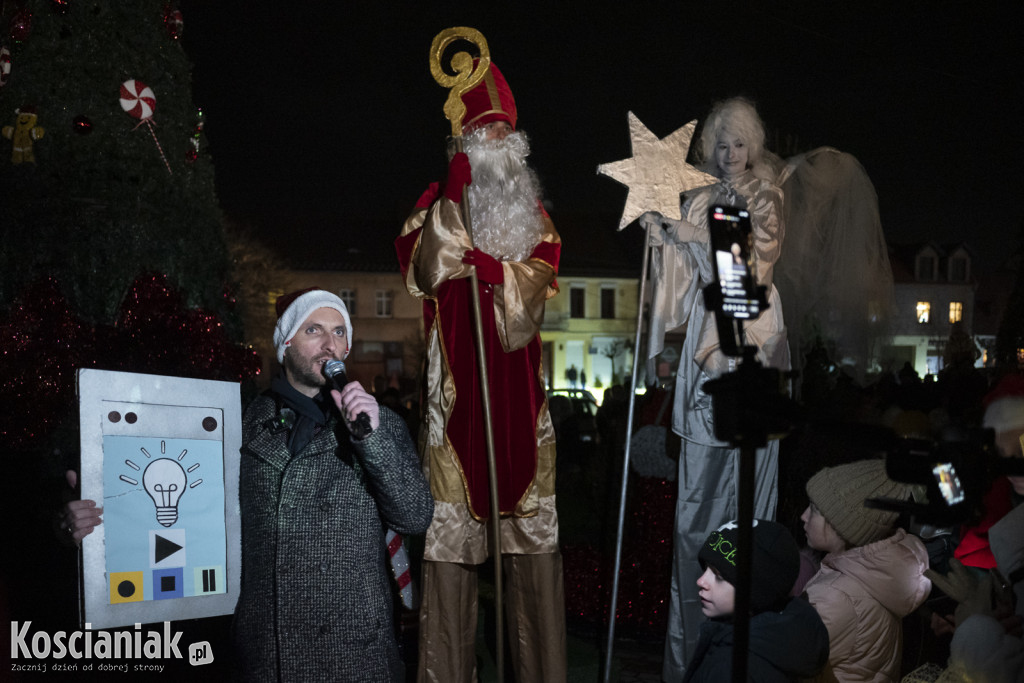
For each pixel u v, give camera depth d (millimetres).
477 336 3125
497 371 3295
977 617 2365
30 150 3730
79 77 3887
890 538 2635
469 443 3229
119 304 3943
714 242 1658
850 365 6602
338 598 2209
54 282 3713
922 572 2600
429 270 3168
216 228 4484
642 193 3832
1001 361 7340
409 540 5391
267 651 2197
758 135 4031
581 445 9633
